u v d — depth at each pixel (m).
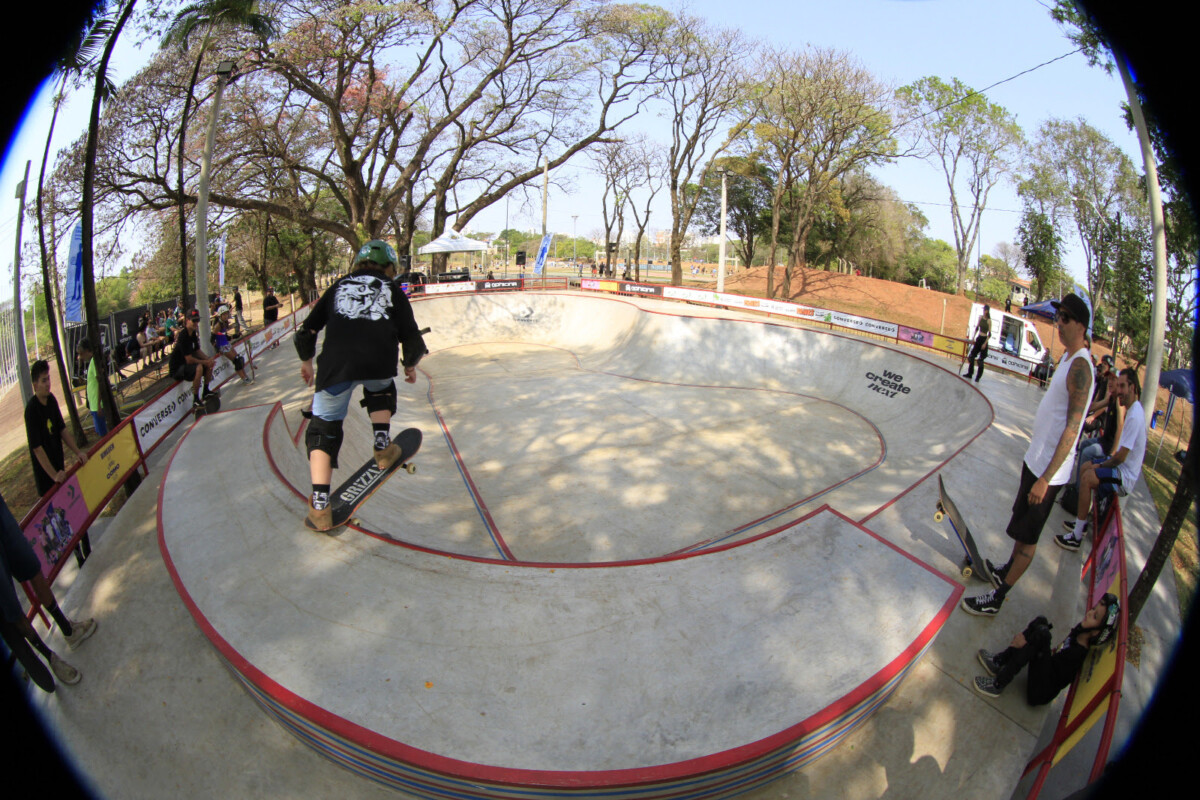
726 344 17.16
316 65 22.86
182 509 4.69
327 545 4.07
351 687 2.94
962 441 9.68
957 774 3.23
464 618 3.42
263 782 2.98
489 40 28.66
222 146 22.02
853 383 14.82
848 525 4.41
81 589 4.45
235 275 36.94
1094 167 25.69
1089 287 26.02
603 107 33.78
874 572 3.89
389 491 8.09
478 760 2.60
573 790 2.52
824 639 3.32
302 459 7.63
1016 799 3.00
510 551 6.91
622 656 3.18
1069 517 5.91
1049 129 26.55
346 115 27.52
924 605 3.59
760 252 63.91
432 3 24.03
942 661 3.95
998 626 4.28
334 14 21.67
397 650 3.18
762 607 3.57
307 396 10.84
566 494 8.56
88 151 7.44
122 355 14.22
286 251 34.38
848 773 3.20
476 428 11.62
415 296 23.17
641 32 29.88
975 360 13.59
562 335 22.84
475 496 8.45
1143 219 20.78
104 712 3.38
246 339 12.61
